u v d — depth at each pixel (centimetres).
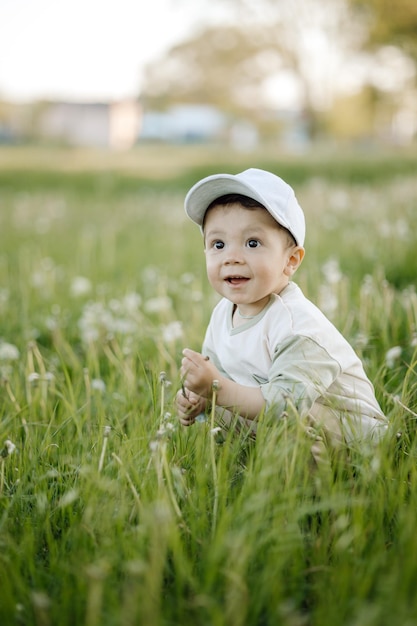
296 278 459
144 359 336
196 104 4141
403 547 173
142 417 246
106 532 186
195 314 395
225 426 236
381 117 3653
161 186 1638
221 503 191
